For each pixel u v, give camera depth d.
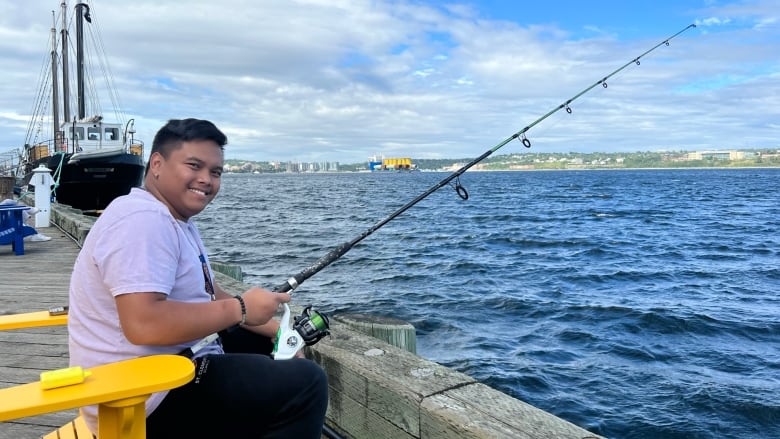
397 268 12.02
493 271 11.69
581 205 36.72
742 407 4.98
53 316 1.95
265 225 23.12
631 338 6.99
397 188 70.88
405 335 2.79
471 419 1.68
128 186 19.36
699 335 7.12
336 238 18.12
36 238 9.81
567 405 5.07
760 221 24.80
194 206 1.69
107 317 1.49
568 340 6.89
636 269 12.10
